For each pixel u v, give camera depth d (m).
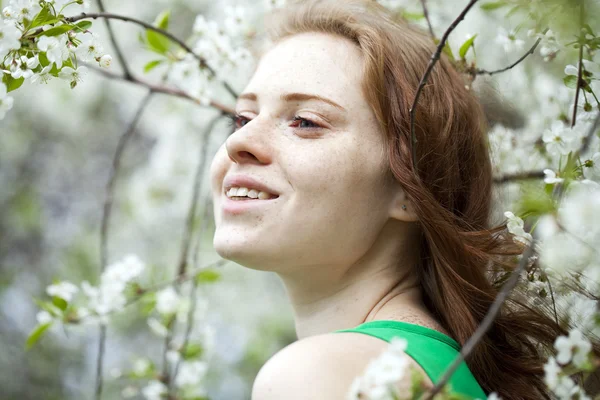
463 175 1.70
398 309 1.51
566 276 1.58
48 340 4.87
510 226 1.40
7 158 5.00
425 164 1.60
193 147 3.66
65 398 4.81
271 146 1.50
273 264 1.49
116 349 4.78
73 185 5.09
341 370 1.22
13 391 4.79
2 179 5.06
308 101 1.53
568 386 1.19
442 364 1.34
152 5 4.20
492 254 1.63
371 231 1.53
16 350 4.89
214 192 1.65
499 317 1.66
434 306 1.62
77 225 5.09
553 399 1.65
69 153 5.00
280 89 1.54
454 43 2.51
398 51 1.64
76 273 4.84
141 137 4.99
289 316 4.57
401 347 1.01
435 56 1.36
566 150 1.39
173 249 4.23
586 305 1.68
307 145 1.49
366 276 1.55
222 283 4.45
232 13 2.23
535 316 1.67
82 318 2.18
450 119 1.64
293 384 1.20
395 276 1.57
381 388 0.98
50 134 4.98
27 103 4.70
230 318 4.49
